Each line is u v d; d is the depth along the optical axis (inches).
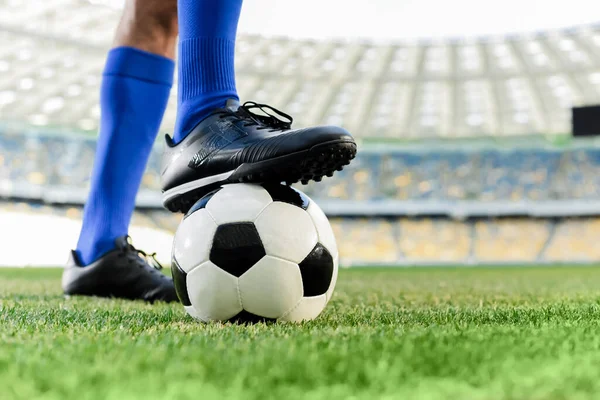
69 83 1026.1
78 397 33.8
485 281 300.2
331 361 43.9
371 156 1159.6
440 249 1049.5
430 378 39.8
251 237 72.4
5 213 915.4
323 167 76.9
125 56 121.4
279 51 1085.1
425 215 1094.4
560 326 71.1
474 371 41.8
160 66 125.1
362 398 34.5
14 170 947.3
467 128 1197.1
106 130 123.5
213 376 39.3
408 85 1144.8
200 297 74.9
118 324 74.6
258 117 85.5
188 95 89.0
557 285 247.6
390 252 1042.7
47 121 1056.2
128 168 124.6
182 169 85.9
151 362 43.4
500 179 1112.8
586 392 36.2
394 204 1097.4
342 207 1092.5
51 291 177.3
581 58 1059.9
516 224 1082.7
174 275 79.7
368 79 1139.3
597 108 718.5
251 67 1090.1
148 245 928.9
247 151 77.5
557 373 41.4
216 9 88.8
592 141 1115.9
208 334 61.7
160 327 70.5
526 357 47.3
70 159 997.2
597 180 1082.1
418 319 84.2
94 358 45.4
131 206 128.0
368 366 42.1
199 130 85.6
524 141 1138.7
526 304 125.5
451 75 1132.5
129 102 122.0
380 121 1196.5
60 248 879.7
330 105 1173.1
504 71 1110.4
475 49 1114.1
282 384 37.6
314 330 65.2
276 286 72.1
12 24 911.0
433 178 1127.6
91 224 126.0
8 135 975.6
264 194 76.0
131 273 122.9
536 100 1131.3
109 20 962.1
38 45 944.9
